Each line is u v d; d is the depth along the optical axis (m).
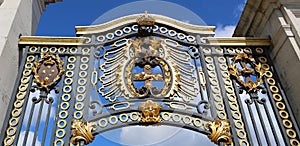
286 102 4.21
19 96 4.08
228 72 4.48
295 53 4.16
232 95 4.24
